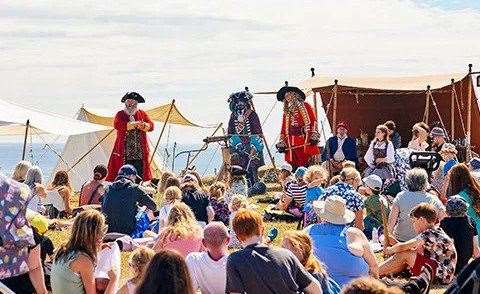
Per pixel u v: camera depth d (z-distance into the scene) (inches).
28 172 664.4
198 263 403.9
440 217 546.3
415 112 1231.5
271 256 355.3
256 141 1043.3
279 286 351.9
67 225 707.4
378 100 1242.0
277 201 925.8
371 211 605.9
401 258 486.3
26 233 397.7
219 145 1049.5
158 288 288.2
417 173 550.6
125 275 515.2
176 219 481.7
